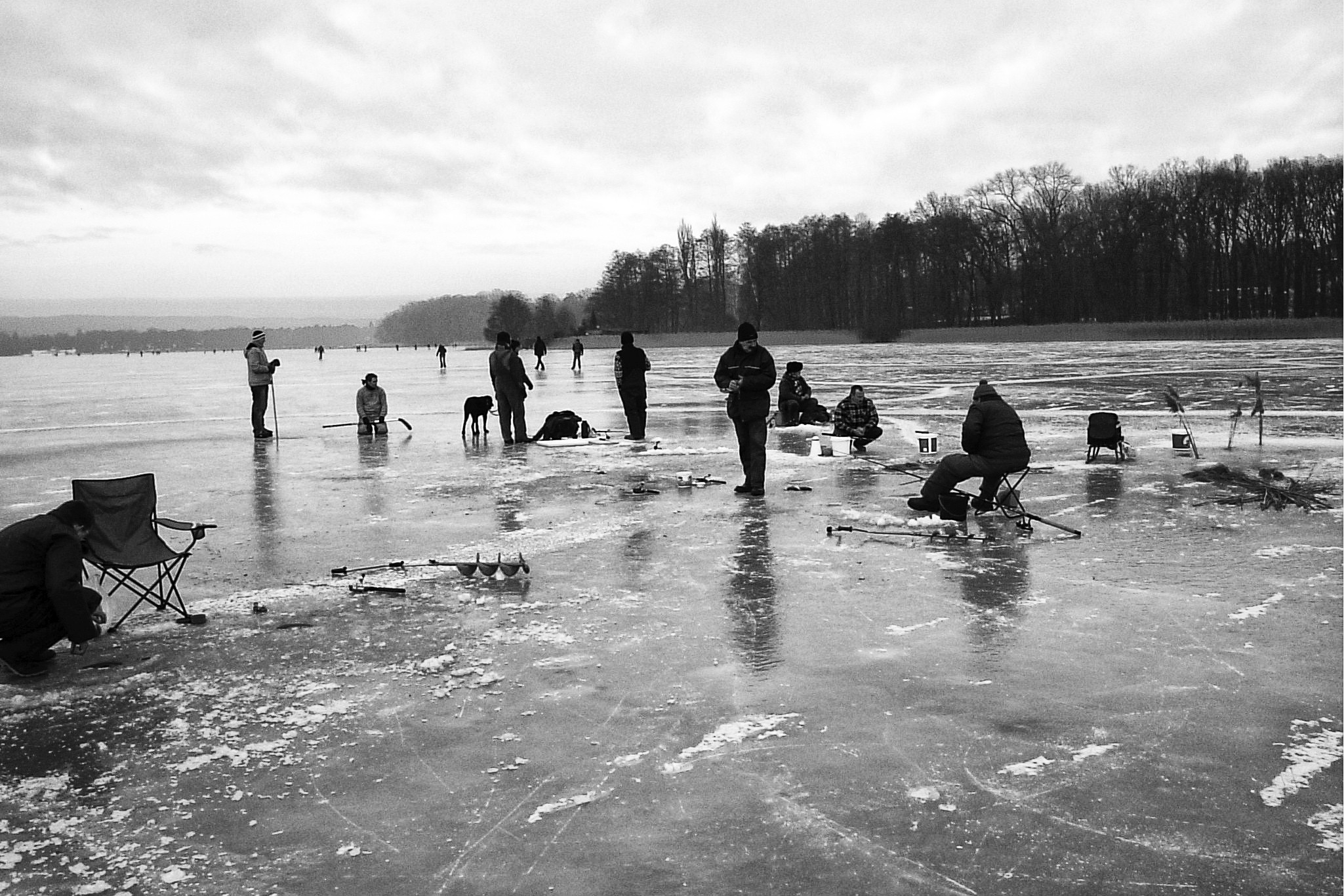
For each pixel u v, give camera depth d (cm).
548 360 7900
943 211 11256
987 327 10338
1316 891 349
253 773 461
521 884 363
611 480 1344
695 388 3447
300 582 815
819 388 3105
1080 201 10806
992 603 716
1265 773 440
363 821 412
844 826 400
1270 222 9650
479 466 1520
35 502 1248
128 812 424
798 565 839
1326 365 3781
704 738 488
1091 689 544
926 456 1532
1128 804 414
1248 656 592
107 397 3659
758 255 13162
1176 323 8294
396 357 10981
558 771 455
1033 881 358
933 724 499
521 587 786
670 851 383
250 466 1562
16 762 477
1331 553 846
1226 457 1439
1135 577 780
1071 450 1550
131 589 712
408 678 584
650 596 751
